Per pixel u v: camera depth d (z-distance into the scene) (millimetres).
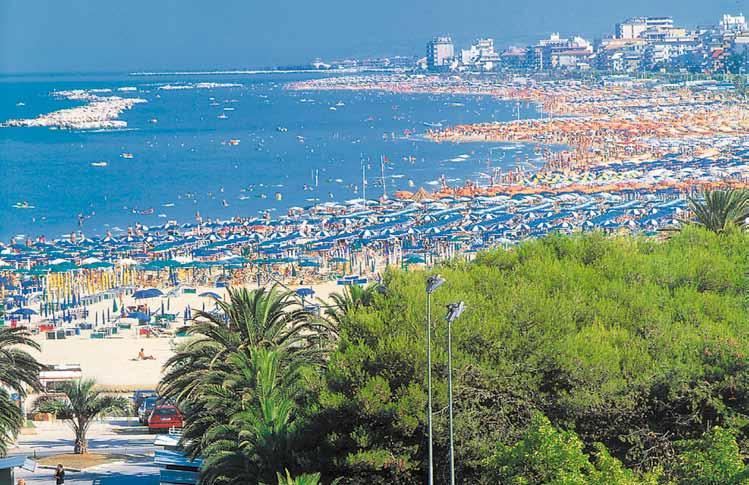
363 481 103125
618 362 110062
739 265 141625
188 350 132000
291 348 129375
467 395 105000
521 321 112312
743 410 103688
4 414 145625
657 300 125125
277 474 95312
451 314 89250
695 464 88250
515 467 91812
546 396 107000
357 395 103312
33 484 144875
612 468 88250
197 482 119312
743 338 114062
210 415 122188
